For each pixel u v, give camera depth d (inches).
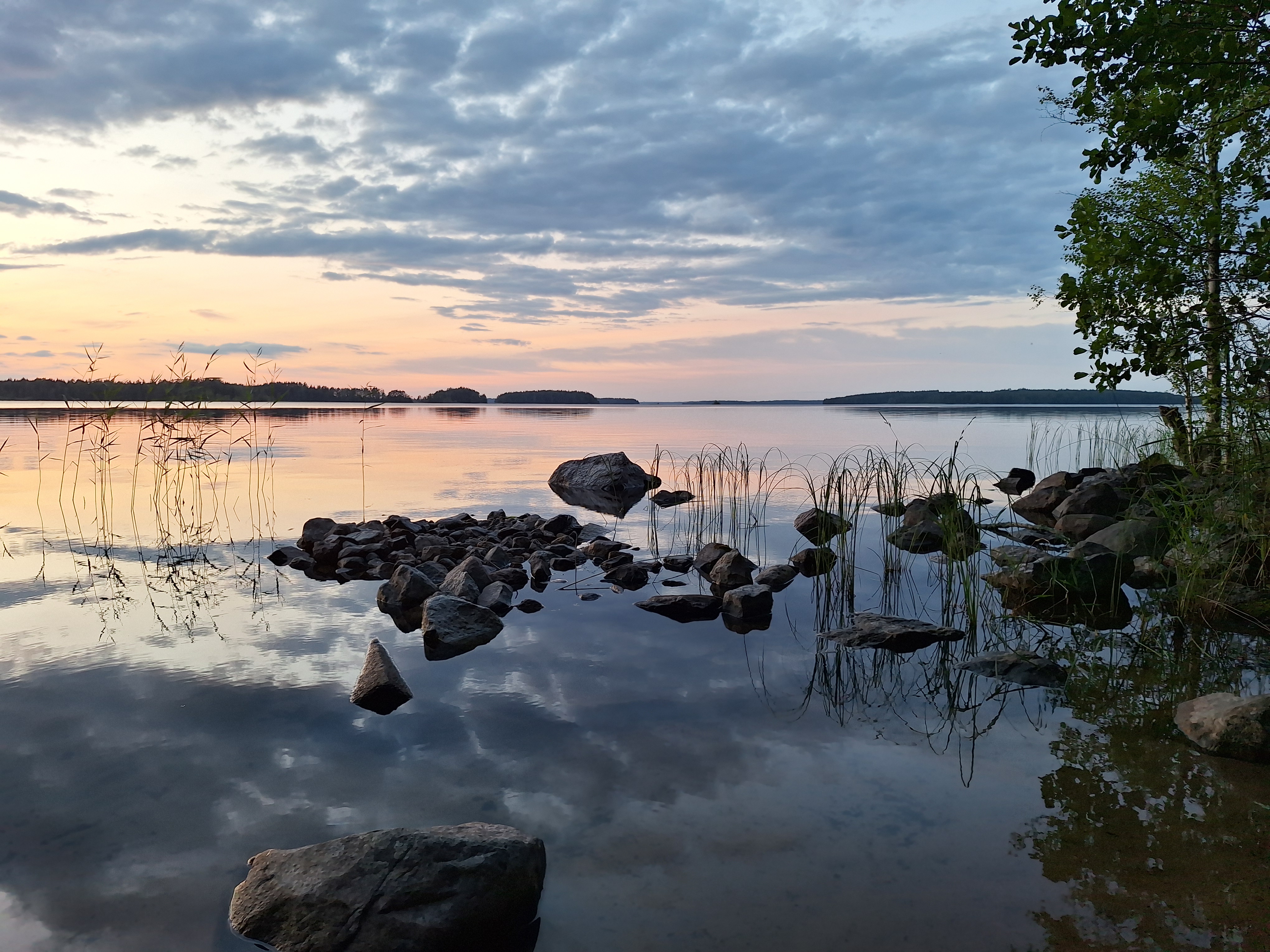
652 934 91.5
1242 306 287.7
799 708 162.1
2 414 1186.6
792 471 645.3
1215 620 229.6
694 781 129.3
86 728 149.5
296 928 92.7
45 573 286.8
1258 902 96.4
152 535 362.9
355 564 294.2
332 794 124.3
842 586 270.7
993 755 139.8
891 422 1384.1
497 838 103.1
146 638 208.5
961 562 259.0
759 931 91.5
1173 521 264.7
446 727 151.1
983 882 101.0
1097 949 88.0
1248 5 219.5
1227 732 140.9
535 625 227.9
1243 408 263.1
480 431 1181.1
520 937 91.8
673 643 209.8
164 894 99.3
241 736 146.3
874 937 90.4
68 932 92.0
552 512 446.0
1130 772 133.0
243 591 265.1
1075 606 245.9
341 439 965.8
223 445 847.1
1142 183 394.3
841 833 113.1
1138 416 1358.3
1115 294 307.7
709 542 365.4
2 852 107.8
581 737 146.9
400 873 97.5
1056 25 234.2
